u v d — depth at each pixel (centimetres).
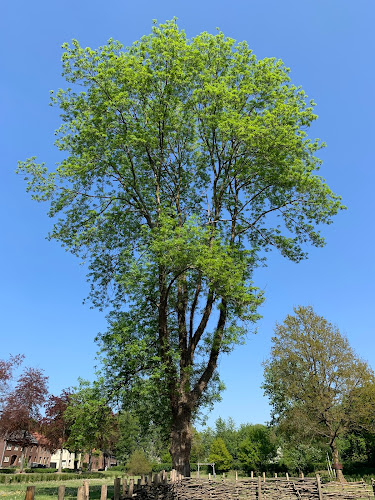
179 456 1706
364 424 3488
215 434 7294
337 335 3725
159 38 1831
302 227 2091
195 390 1806
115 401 1670
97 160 1780
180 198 2178
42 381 4253
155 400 1859
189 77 1827
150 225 1930
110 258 1969
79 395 1664
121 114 1783
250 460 4897
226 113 1808
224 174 2053
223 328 1878
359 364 3562
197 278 1898
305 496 1836
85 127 1756
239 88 1930
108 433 2003
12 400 4078
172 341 1966
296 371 3809
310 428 3494
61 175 1728
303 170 1861
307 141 1958
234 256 1841
